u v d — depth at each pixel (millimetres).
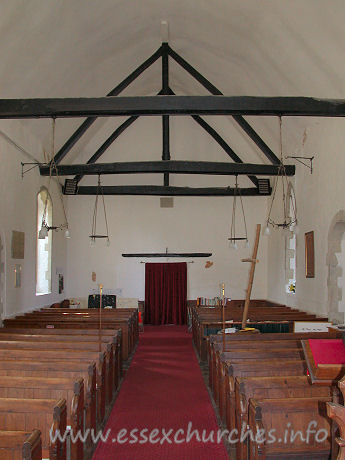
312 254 10586
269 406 3713
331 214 9367
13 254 10117
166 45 12281
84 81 11164
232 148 15672
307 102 7262
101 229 16125
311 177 10656
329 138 9484
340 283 9359
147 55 12484
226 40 10258
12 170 10047
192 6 9852
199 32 10797
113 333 7469
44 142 12125
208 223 16234
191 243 16188
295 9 7465
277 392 4086
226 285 16031
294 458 3723
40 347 6285
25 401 3707
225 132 15141
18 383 4309
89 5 8578
